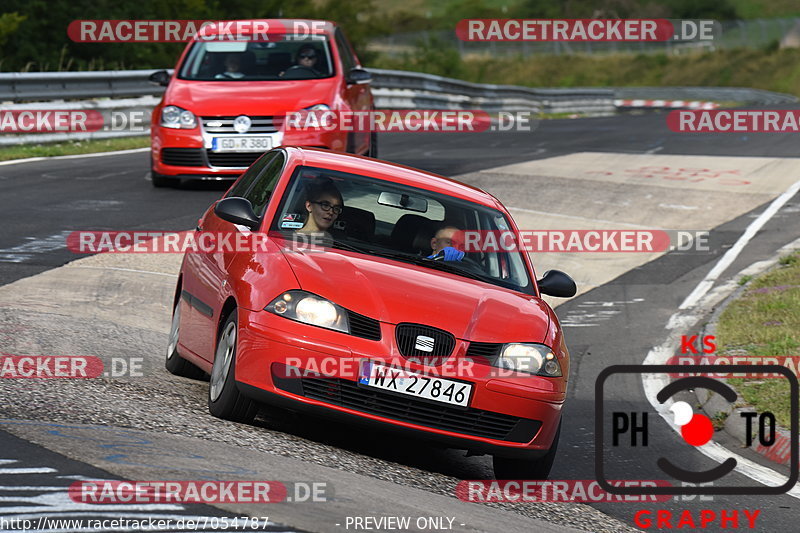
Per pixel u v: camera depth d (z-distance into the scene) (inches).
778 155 2172.7
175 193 1386.6
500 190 1657.2
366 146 1504.7
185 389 649.6
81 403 540.7
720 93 5777.6
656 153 2208.4
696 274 1259.8
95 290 899.4
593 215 1536.7
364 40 5265.8
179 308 705.0
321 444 565.0
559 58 7578.7
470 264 646.5
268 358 547.5
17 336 703.7
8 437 455.5
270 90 1371.8
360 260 608.4
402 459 595.5
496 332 574.6
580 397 829.8
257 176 729.0
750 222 1533.0
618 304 1134.4
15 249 1016.9
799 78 7194.9
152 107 2100.1
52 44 3100.4
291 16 4653.1
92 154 1777.8
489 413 562.6
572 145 2351.1
